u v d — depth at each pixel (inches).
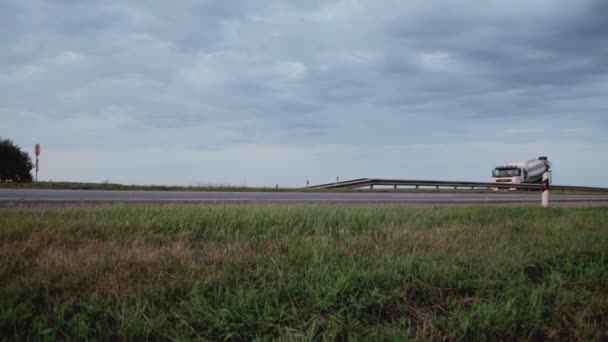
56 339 106.9
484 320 127.3
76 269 148.8
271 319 119.7
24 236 191.5
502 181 1393.9
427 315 133.9
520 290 154.3
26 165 987.9
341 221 279.7
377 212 320.5
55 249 174.6
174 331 112.2
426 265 172.6
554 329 127.7
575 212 411.2
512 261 187.3
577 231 281.9
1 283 134.7
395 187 1037.8
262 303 130.6
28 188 554.3
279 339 109.3
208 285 142.4
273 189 750.5
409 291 150.9
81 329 108.0
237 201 460.8
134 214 260.1
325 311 131.8
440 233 252.2
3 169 942.4
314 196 606.2
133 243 193.5
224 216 262.7
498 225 299.1
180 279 147.3
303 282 148.4
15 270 149.3
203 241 222.2
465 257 189.5
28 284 132.1
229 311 121.2
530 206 453.1
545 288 161.3
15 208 298.8
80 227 217.0
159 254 175.9
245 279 152.9
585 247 225.1
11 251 165.9
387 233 245.8
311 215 285.9
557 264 196.4
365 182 1024.2
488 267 176.1
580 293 157.8
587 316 137.8
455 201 613.3
